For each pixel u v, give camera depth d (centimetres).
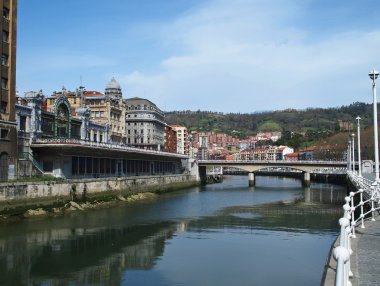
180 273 2783
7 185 5034
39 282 2625
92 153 7894
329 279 1349
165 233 4266
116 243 3750
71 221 5072
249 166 13788
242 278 2648
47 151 7038
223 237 4028
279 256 3225
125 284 2562
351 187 7406
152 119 16725
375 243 1869
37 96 7531
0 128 5725
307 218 5388
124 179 8350
